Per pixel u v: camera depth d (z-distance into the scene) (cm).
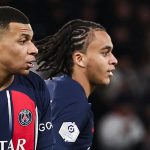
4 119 888
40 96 930
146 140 2298
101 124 2275
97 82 1052
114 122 2253
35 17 2452
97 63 1041
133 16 2709
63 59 1060
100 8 2652
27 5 2470
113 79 2306
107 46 1046
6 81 902
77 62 1048
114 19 2652
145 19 2730
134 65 2494
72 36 1050
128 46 2594
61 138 980
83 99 1018
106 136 2253
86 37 1043
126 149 2255
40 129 930
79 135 1020
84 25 1053
